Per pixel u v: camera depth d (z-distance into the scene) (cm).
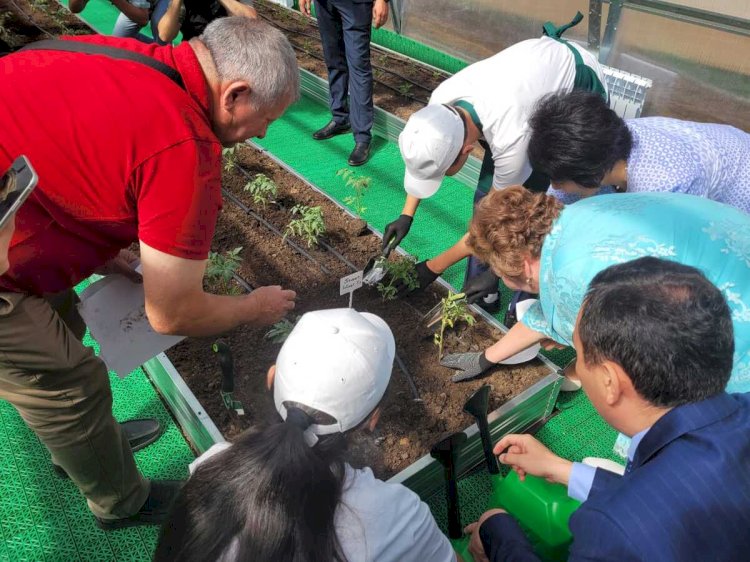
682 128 233
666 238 181
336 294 346
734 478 117
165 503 244
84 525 247
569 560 126
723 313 124
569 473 201
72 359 185
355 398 149
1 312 167
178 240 170
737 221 184
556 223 200
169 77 171
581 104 214
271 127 559
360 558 121
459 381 292
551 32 324
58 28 736
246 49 174
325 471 118
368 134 498
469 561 213
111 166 161
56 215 168
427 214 443
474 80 291
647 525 115
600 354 127
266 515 109
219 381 286
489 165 333
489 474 275
